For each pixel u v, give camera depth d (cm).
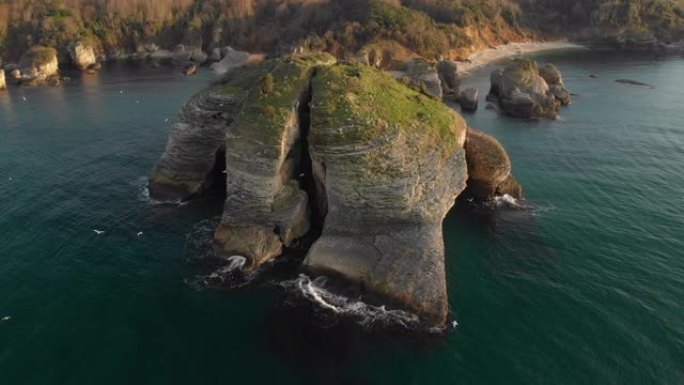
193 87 11344
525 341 3372
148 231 4603
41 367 3122
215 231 4425
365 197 3931
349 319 3525
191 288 3831
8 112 8812
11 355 3194
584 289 3866
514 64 9900
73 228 4656
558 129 7819
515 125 8112
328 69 4719
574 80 11750
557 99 9400
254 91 4616
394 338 3381
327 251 3891
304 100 4541
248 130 4153
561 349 3300
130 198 5253
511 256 4306
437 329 3447
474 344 3344
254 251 4044
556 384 3048
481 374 3123
